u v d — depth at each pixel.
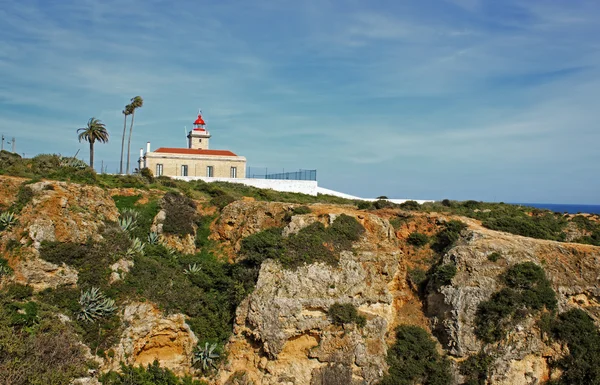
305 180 75.81
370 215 46.44
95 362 31.61
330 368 36.09
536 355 36.75
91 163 65.56
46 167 49.62
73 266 35.97
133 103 78.00
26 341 29.50
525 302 37.78
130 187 51.22
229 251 47.53
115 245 39.00
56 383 28.75
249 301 38.00
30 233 35.44
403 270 44.28
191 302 39.06
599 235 52.12
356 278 39.59
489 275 39.41
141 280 37.72
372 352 36.94
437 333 39.53
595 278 39.44
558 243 42.88
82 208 39.59
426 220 47.81
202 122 82.81
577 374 35.62
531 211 62.91
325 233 42.62
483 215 56.81
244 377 36.12
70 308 33.62
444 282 40.09
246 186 68.88
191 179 68.25
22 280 33.75
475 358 37.03
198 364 36.31
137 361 34.50
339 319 37.16
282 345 36.06
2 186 39.22
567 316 37.94
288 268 39.00
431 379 36.97
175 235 46.19
